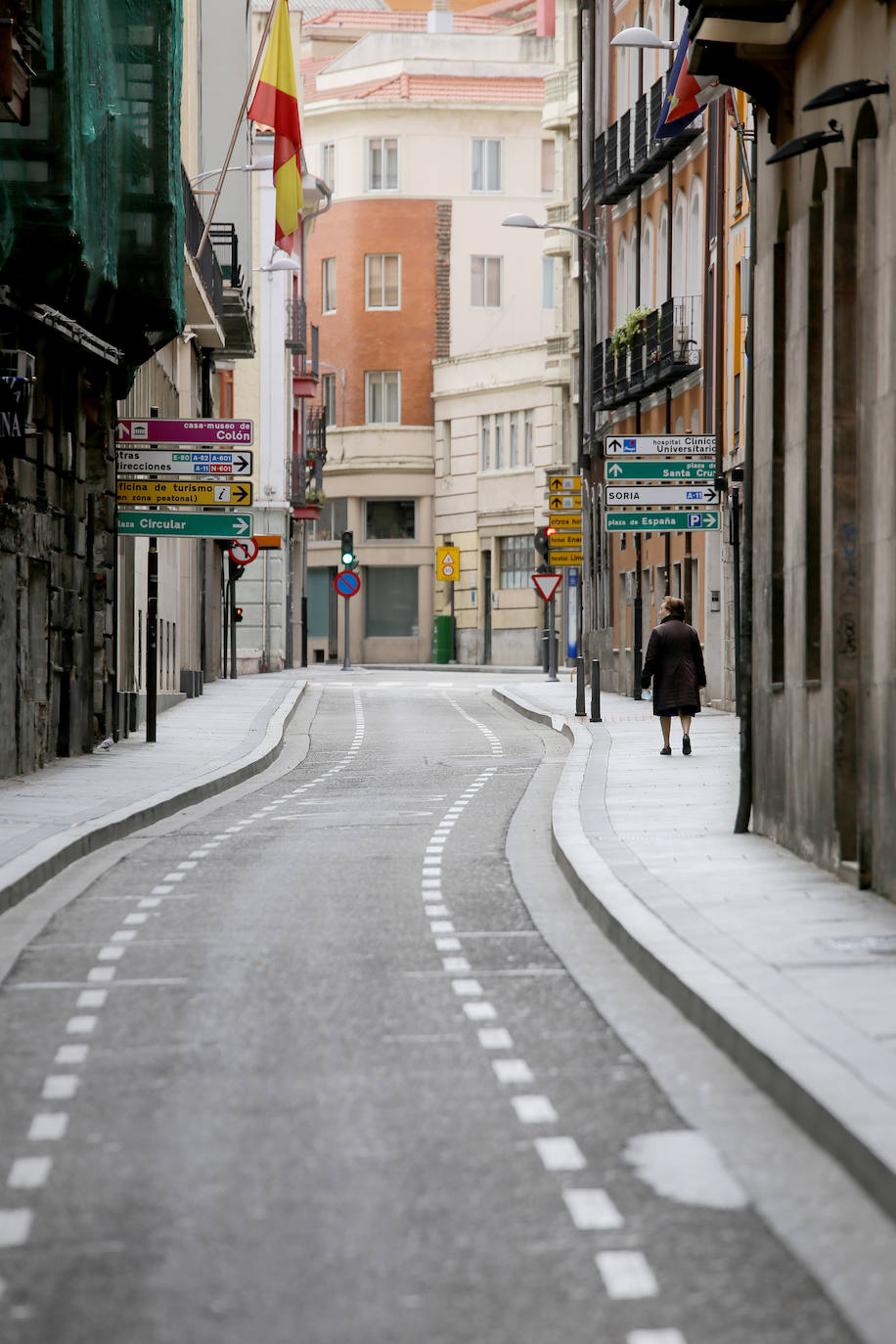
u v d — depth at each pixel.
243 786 37.53
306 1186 9.79
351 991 15.20
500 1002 14.76
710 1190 9.70
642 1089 11.90
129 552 50.50
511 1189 9.70
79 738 41.91
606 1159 10.29
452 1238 8.92
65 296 33.25
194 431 43.22
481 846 25.67
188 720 55.06
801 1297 8.16
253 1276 8.41
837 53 20.78
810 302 22.08
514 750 46.81
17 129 31.12
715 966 14.86
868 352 19.25
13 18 28.03
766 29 23.11
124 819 28.00
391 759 45.09
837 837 20.11
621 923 17.16
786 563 23.16
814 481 21.91
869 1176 9.65
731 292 53.62
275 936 18.03
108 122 35.91
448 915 19.42
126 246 39.59
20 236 31.56
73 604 40.75
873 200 19.19
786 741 22.97
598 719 52.44
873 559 19.09
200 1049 13.10
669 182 62.94
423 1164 10.18
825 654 20.73
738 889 19.41
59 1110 11.45
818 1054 11.73
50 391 38.12
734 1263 8.59
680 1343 7.62
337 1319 7.88
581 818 26.95
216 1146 10.56
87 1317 7.92
